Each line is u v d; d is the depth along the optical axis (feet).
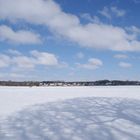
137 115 16.11
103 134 11.10
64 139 10.47
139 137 10.38
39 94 45.91
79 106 22.15
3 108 22.58
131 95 38.50
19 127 13.29
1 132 12.05
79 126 13.08
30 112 19.15
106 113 17.28
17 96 40.65
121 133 11.15
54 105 23.59
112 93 46.44
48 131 12.07
